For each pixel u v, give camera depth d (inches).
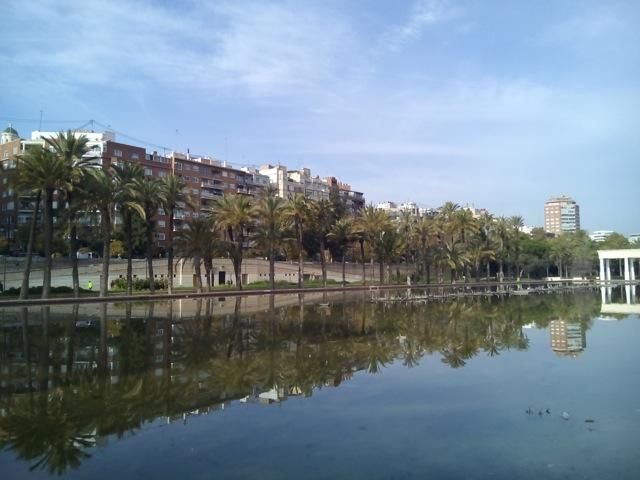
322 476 300.2
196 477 301.1
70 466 322.7
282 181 5905.5
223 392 519.8
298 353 762.2
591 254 5349.4
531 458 327.3
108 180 2006.6
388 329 1055.6
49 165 1785.2
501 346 817.5
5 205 3986.2
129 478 302.0
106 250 2119.8
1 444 366.3
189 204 2477.9
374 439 367.9
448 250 3767.2
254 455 337.7
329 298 2234.3
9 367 658.2
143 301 2047.2
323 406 462.0
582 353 742.5
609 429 384.5
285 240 3006.9
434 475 300.5
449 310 1541.6
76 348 812.6
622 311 1485.0
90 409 458.6
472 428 390.6
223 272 3444.9
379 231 3464.6
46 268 1895.9
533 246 5039.4
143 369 643.5
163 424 411.8
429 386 536.7
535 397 484.4
